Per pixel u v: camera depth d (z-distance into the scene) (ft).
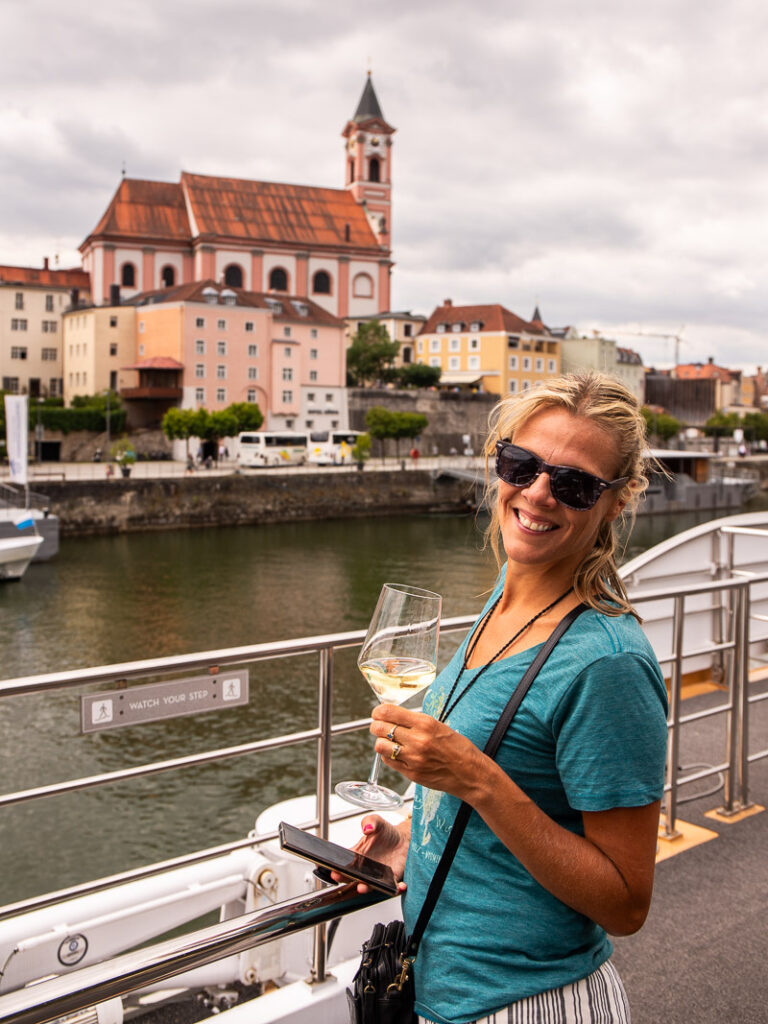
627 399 5.39
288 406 295.69
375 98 383.86
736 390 622.54
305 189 370.32
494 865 5.03
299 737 9.31
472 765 4.59
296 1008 7.45
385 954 5.36
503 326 369.09
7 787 55.31
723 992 10.08
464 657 5.64
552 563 5.35
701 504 253.44
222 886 9.96
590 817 4.74
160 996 9.70
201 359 282.56
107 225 335.88
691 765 17.37
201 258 337.93
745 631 14.33
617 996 5.15
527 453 5.21
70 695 73.41
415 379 347.77
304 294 355.15
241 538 183.93
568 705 4.80
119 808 52.75
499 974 4.96
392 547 171.63
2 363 319.88
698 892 12.17
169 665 7.86
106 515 188.34
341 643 9.27
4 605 115.75
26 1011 4.63
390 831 6.11
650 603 21.25
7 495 162.30
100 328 293.23
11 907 8.03
